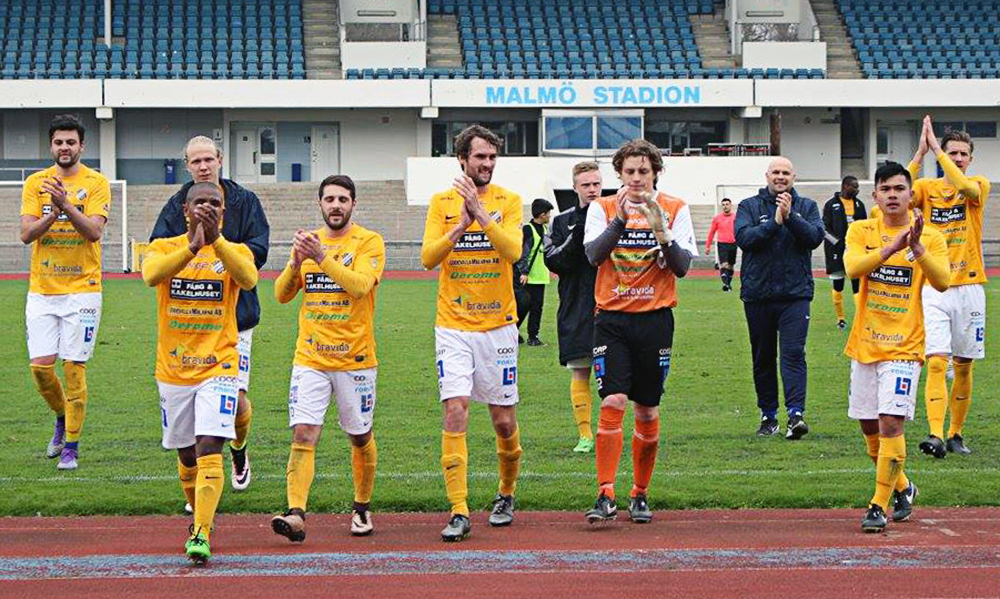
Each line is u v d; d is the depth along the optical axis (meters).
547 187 47.28
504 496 9.41
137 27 50.81
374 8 51.28
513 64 50.44
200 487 8.17
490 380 9.15
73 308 11.37
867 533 8.98
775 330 12.77
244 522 9.50
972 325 11.87
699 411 14.35
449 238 8.85
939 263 9.01
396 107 48.66
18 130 48.91
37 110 48.69
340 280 8.62
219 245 8.20
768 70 49.69
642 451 9.38
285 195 47.47
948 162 11.80
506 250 8.88
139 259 40.62
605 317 9.19
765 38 50.81
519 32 52.28
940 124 51.19
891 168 9.22
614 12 53.44
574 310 11.79
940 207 11.95
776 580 7.73
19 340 20.89
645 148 8.98
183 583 7.71
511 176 47.28
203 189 8.15
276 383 16.53
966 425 13.38
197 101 47.72
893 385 9.07
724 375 17.02
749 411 14.34
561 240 11.57
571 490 10.34
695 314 24.33
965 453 11.90
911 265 9.13
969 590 7.50
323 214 9.01
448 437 8.96
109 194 11.60
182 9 51.88
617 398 9.09
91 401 15.12
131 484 10.65
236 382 8.46
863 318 9.40
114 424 13.65
